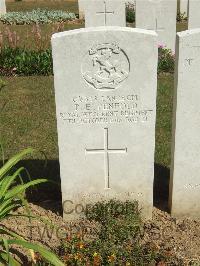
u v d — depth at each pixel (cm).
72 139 157
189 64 145
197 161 160
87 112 153
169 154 217
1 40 358
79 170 162
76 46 143
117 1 349
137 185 165
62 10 629
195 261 144
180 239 157
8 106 284
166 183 193
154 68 146
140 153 159
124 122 155
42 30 520
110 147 159
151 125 155
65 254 142
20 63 346
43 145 231
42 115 270
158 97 292
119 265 138
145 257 141
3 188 139
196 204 168
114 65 146
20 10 639
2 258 134
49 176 199
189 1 339
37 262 140
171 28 347
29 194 184
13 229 161
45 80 335
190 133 155
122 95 151
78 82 148
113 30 142
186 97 150
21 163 210
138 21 344
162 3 338
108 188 166
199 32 141
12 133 246
